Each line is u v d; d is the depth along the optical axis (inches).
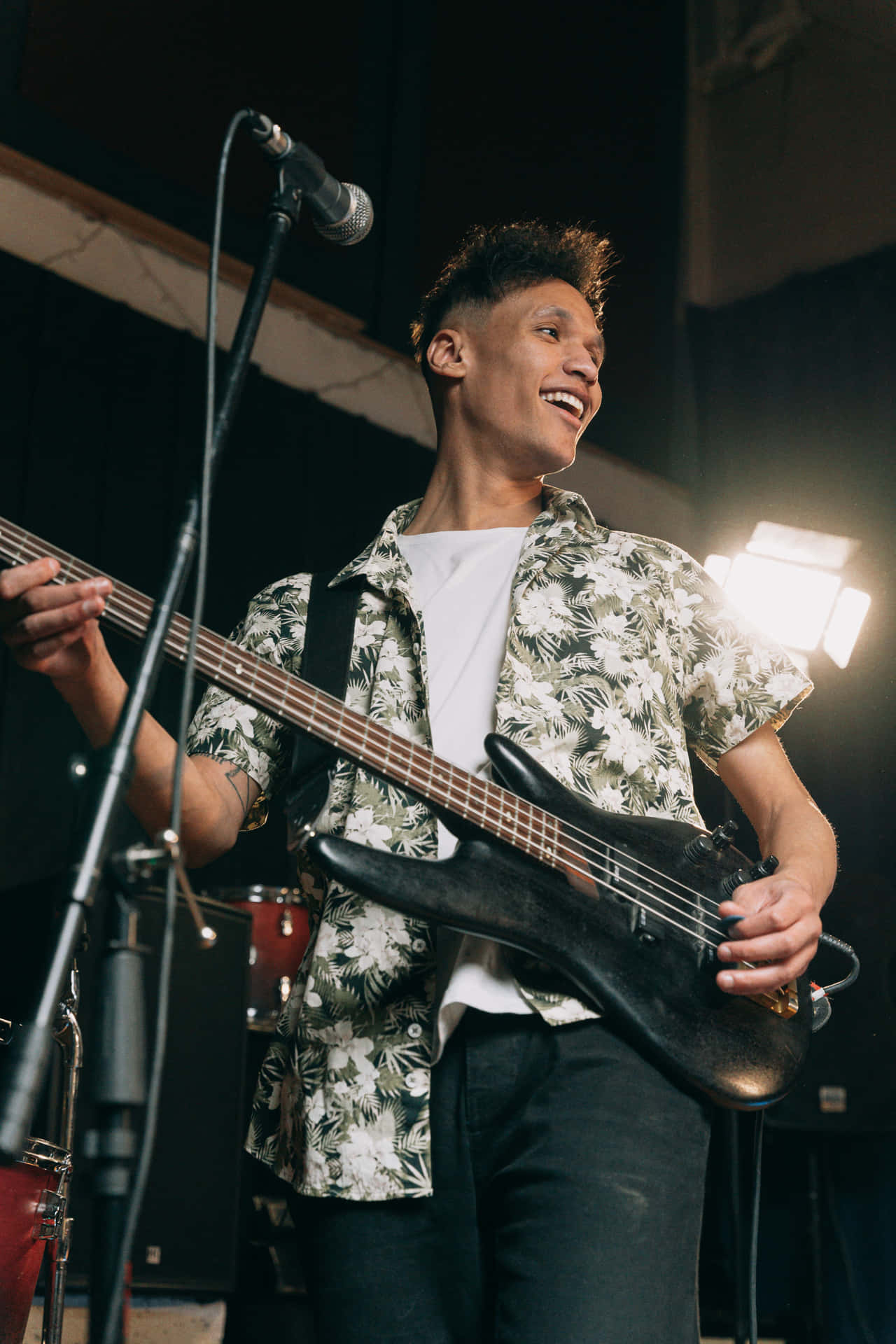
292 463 185.5
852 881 143.0
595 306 69.4
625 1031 47.8
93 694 47.4
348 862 45.3
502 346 64.1
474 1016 48.7
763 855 57.3
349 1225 48.2
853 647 187.8
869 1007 136.3
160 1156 106.1
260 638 59.0
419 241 207.9
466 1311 47.1
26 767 148.4
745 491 227.3
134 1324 95.7
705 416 234.2
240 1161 113.2
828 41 227.5
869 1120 132.0
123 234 179.2
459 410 65.1
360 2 199.9
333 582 59.5
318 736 48.6
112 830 35.9
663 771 54.9
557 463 63.2
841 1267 140.3
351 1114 48.4
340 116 198.8
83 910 34.8
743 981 47.8
